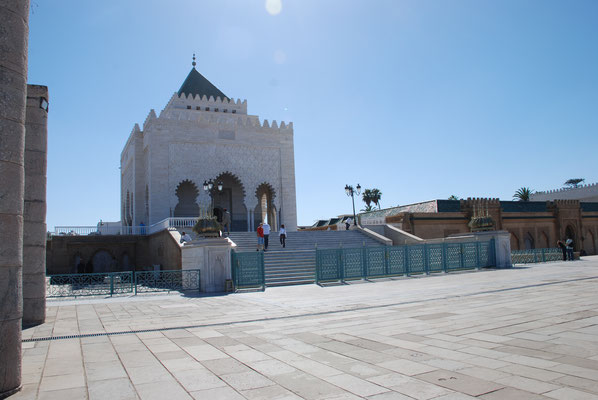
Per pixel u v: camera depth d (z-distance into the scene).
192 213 35.66
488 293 11.87
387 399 4.18
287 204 36.38
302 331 7.59
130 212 38.56
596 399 3.97
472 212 33.72
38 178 9.82
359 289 14.66
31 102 9.87
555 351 5.66
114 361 5.92
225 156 34.69
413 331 7.21
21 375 4.86
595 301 9.77
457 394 4.23
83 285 15.52
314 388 4.57
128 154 40.38
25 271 9.37
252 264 16.28
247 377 5.03
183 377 5.09
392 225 33.00
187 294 15.05
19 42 5.08
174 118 36.09
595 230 40.47
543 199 57.75
